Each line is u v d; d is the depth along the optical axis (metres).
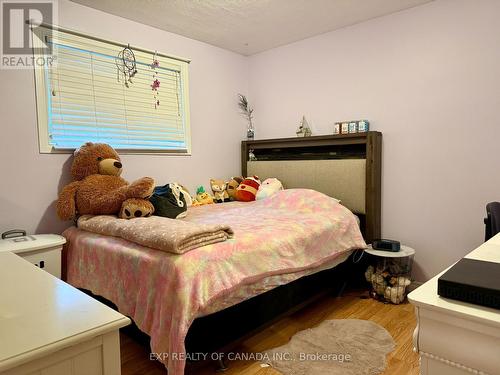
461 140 2.64
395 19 2.91
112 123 2.87
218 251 1.73
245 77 3.99
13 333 0.77
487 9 2.48
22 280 1.14
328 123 3.40
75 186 2.40
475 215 2.61
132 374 1.80
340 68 3.27
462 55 2.60
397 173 2.98
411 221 2.92
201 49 3.50
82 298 0.98
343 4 2.74
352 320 2.38
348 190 3.12
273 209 2.98
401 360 1.89
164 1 2.61
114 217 2.23
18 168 2.36
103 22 2.76
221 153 3.74
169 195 2.55
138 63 3.01
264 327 2.09
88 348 0.80
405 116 2.90
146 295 1.65
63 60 2.56
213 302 1.64
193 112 3.44
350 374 1.77
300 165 3.44
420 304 0.84
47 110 2.49
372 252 2.73
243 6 2.72
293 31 3.29
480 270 0.91
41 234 2.41
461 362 0.80
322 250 2.40
